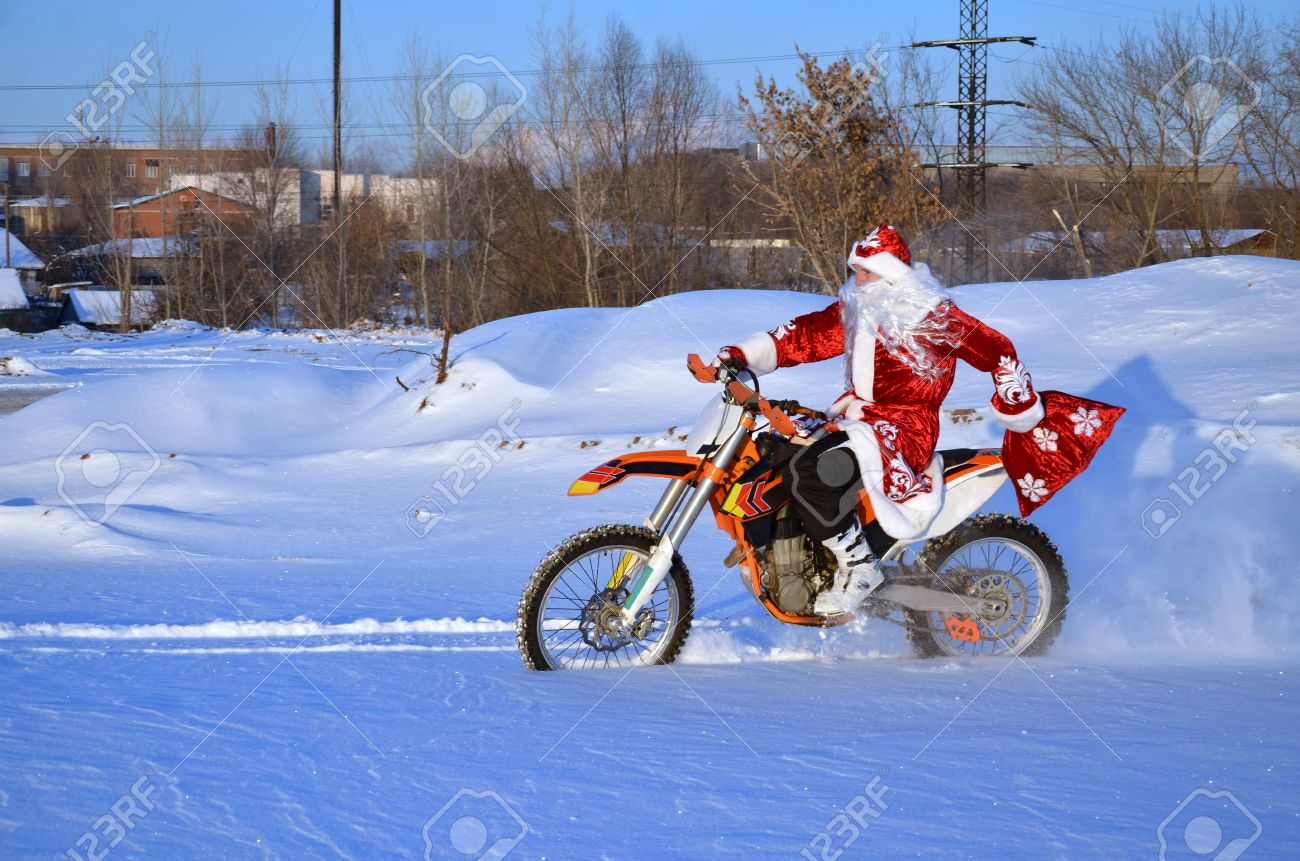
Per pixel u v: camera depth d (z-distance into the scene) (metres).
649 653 5.91
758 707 4.95
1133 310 18.53
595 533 5.70
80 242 69.12
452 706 4.96
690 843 3.39
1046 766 4.10
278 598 7.97
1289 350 15.49
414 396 20.69
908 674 5.58
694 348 20.09
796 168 31.98
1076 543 8.55
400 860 3.26
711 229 45.72
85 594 8.21
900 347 5.75
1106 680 5.41
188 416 20.25
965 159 44.53
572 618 6.04
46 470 16.09
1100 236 41.38
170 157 51.00
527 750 4.30
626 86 46.41
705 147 47.81
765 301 22.31
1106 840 3.41
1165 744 4.36
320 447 19.08
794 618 5.77
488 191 46.44
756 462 5.68
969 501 5.88
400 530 11.96
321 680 5.46
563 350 21.77
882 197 31.61
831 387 16.77
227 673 5.61
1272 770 4.05
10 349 37.53
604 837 3.44
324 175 57.97
